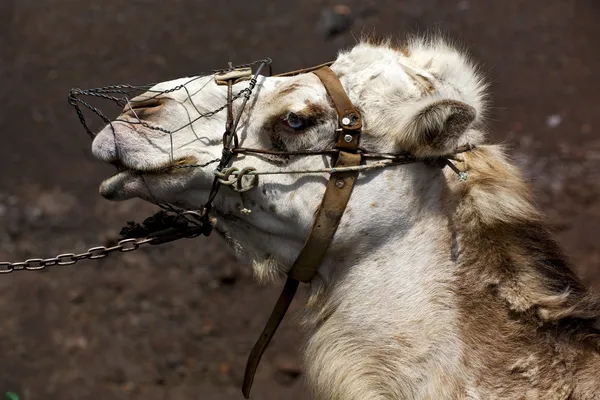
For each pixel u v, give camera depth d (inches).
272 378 359.3
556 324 182.4
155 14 625.9
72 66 574.9
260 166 187.9
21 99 547.8
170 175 190.7
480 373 180.5
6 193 478.6
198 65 571.8
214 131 191.5
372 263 187.6
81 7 634.8
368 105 184.7
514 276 184.2
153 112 192.7
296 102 185.6
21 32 608.1
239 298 407.5
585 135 513.7
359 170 183.9
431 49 201.3
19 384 356.5
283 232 191.9
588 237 428.8
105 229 453.1
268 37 595.5
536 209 193.9
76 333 384.8
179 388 356.5
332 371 189.9
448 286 184.5
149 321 392.8
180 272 422.0
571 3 647.8
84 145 514.3
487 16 622.8
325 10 614.5
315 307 195.9
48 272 423.2
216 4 634.2
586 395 178.9
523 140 507.8
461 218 186.2
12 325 388.8
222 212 195.0
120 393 353.7
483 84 203.0
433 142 179.0
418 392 182.9
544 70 575.2
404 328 184.7
